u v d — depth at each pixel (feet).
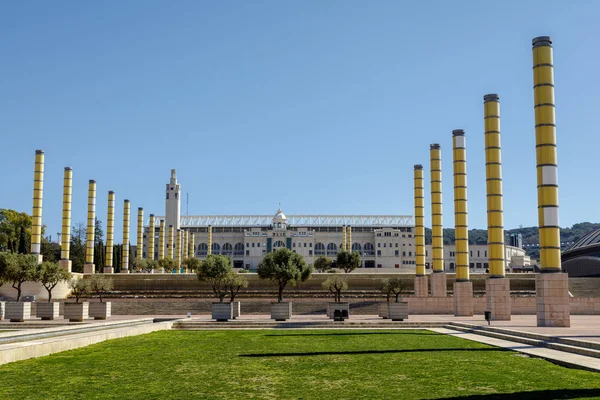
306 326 148.25
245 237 649.61
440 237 252.01
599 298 203.72
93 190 311.68
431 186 254.88
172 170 615.16
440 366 74.95
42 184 279.69
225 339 114.83
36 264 209.26
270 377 67.87
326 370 72.84
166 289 285.02
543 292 139.95
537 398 53.83
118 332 117.91
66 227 288.92
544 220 145.28
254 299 240.94
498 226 177.78
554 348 92.12
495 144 181.47
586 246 362.94
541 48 149.07
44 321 164.14
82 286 210.79
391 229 643.04
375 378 66.33
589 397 53.88
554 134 148.56
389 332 131.85
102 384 63.77
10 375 69.41
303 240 647.97
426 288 261.24
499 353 88.28
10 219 354.74
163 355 88.43
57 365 77.66
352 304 218.59
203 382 64.85
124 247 360.89
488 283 175.63
